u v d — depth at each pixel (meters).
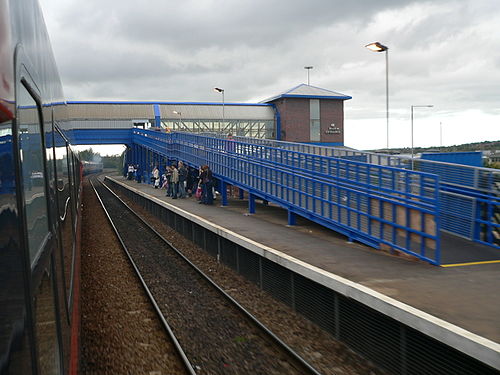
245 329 6.81
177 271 10.66
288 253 8.30
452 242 8.98
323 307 6.73
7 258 1.59
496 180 8.65
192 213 14.81
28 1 2.93
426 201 7.51
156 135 30.89
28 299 1.86
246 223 12.50
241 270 10.19
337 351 5.98
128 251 13.16
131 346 6.19
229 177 16.58
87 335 6.61
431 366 4.60
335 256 8.05
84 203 29.47
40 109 3.06
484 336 4.15
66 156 7.56
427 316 4.64
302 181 11.55
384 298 5.33
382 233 8.55
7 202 1.64
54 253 3.08
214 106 45.94
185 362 5.45
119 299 8.48
